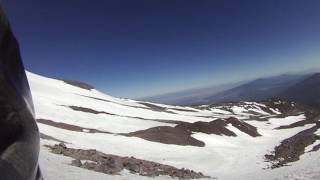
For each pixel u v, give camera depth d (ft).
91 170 70.54
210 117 515.91
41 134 131.85
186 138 209.05
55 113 264.31
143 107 507.71
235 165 155.53
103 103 428.97
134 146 173.99
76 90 504.02
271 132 317.83
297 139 195.72
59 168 61.57
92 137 171.22
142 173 83.87
